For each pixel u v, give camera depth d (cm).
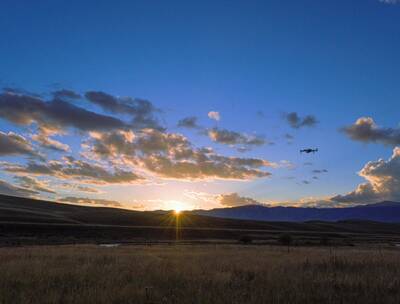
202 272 1493
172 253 2834
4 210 12500
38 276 1315
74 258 2111
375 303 961
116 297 970
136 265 1720
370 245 6444
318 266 1752
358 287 1173
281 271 1505
